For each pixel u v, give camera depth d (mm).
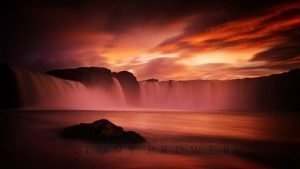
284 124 37875
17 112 41438
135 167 10359
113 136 15133
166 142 17328
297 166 12266
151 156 12336
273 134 24641
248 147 17031
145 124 31359
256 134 24453
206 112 79438
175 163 11344
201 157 12930
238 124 36938
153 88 115500
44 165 10156
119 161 11164
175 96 118625
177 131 24500
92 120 31859
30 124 24266
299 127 32750
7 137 16391
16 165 10055
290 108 106688
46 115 37094
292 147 17391
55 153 12188
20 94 52188
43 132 18578
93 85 85562
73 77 83875
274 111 90375
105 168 10047
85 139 15117
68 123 25953
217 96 122500
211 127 30969
